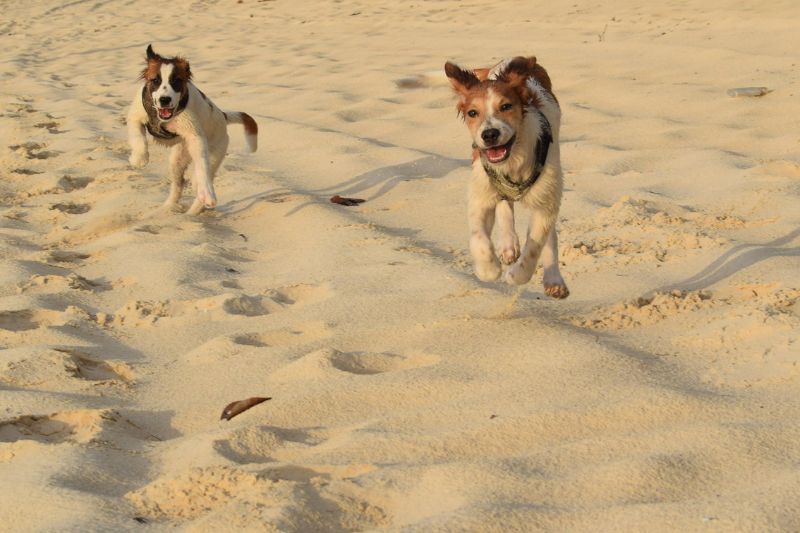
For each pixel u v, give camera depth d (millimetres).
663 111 6168
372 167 5281
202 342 3650
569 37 9414
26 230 4691
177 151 4801
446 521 2742
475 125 3471
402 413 3164
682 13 9828
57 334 3682
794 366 3193
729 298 3658
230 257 4312
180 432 3236
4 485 2973
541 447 2998
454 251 4238
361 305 3768
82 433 3203
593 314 3633
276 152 5762
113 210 4836
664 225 4289
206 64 10055
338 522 2812
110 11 15555
